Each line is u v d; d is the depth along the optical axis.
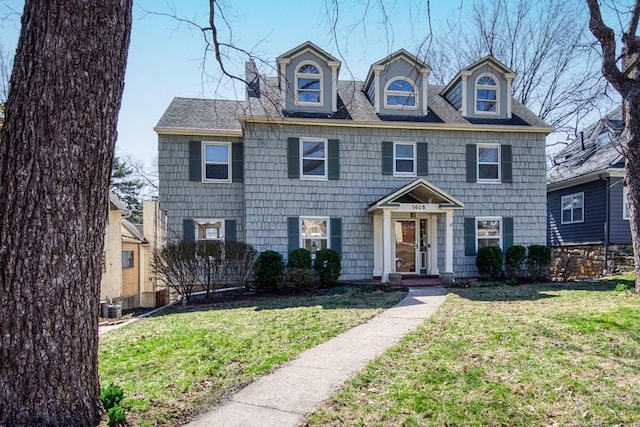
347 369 4.46
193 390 3.91
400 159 13.80
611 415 3.23
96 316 3.09
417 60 6.11
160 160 13.38
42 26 2.82
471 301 8.78
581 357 4.54
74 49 2.85
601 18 8.27
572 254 16.23
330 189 13.36
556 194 19.02
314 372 4.39
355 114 13.71
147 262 14.68
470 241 13.88
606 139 17.77
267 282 12.09
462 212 13.90
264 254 12.18
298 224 13.12
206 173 13.65
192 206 13.46
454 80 14.78
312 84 13.58
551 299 8.57
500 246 13.98
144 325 7.59
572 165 18.62
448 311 7.60
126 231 14.05
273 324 6.93
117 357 5.18
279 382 4.11
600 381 3.87
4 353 2.70
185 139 13.52
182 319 8.04
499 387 3.80
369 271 13.44
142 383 4.12
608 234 15.48
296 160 13.16
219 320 7.60
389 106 13.99
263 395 3.78
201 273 12.03
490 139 14.14
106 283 11.12
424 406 3.47
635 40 8.38
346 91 15.24
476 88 14.49
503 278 13.30
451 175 13.89
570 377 3.98
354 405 3.53
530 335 5.45
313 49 13.45
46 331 2.77
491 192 14.05
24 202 2.73
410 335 5.82
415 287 11.84
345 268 13.36
